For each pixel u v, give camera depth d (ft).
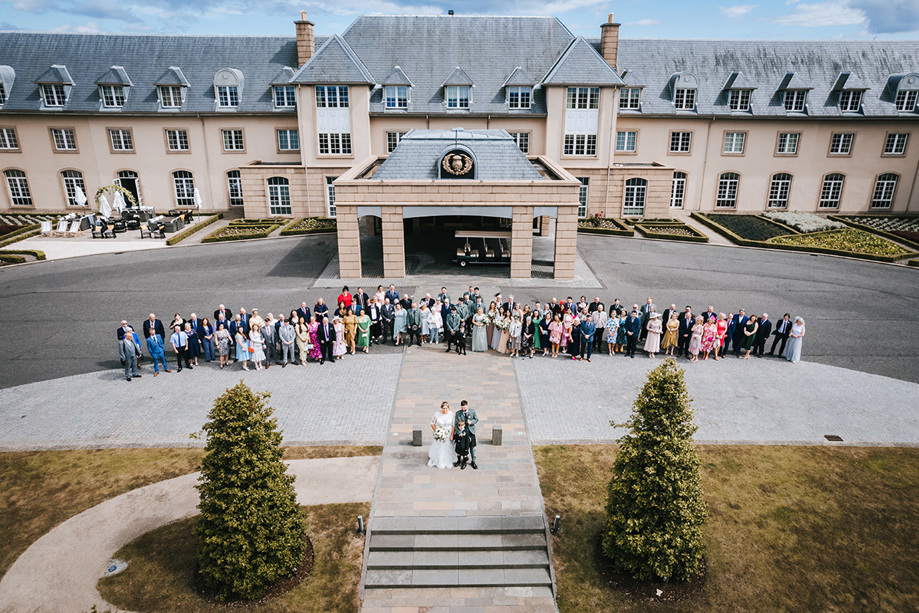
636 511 40.37
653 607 39.60
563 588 41.22
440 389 66.59
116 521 46.09
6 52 154.81
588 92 145.48
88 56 155.63
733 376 70.79
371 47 152.97
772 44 161.99
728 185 161.48
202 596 39.88
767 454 55.11
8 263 113.91
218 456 38.52
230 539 38.27
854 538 44.98
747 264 116.47
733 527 45.91
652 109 153.58
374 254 120.37
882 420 61.26
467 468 52.16
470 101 147.74
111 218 145.28
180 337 69.46
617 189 149.89
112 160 156.76
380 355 75.92
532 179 102.58
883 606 39.42
